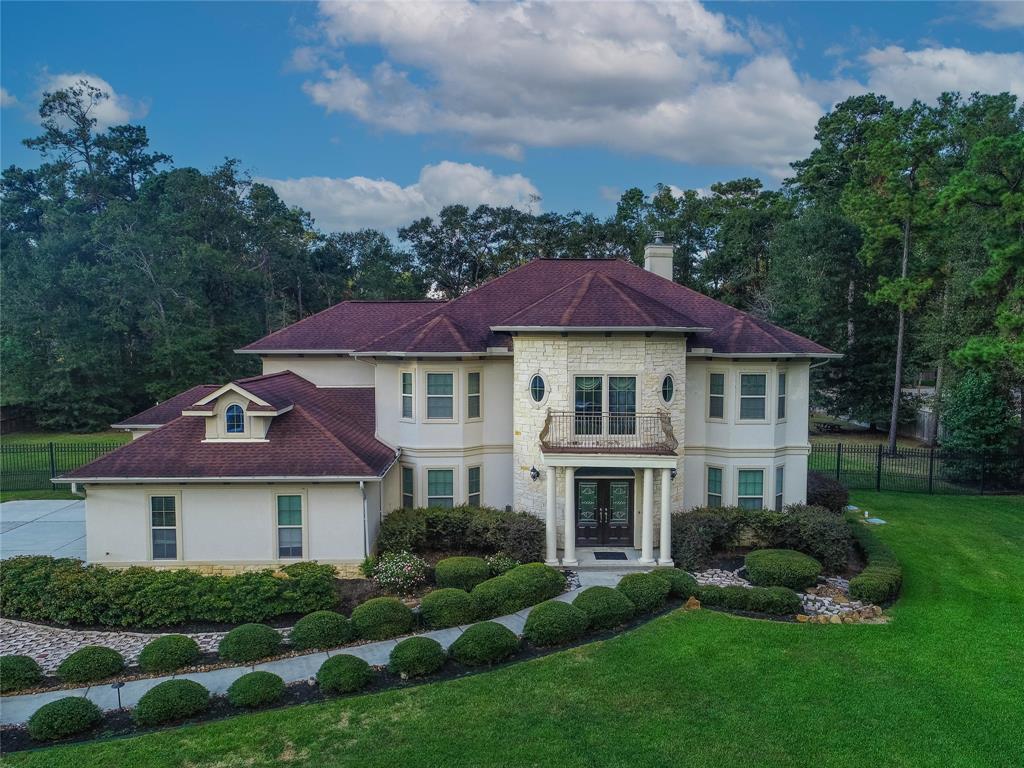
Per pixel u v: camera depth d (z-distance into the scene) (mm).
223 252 55781
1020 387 29969
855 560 19406
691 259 62094
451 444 20375
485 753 9789
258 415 17578
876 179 44344
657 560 18234
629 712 10914
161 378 51625
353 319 25031
